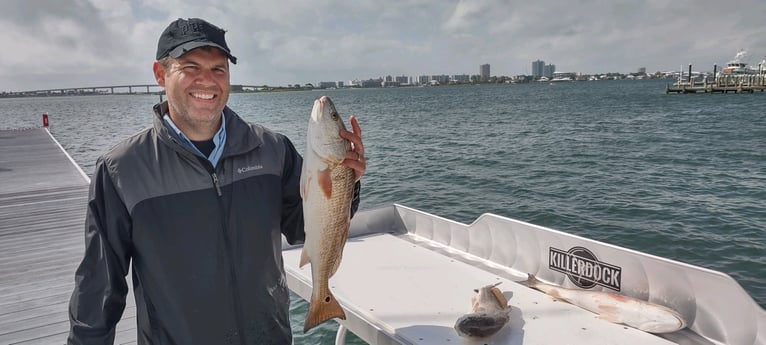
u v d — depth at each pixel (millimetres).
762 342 2842
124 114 61188
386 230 5512
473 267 4250
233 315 2211
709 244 8555
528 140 23062
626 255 3502
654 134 23938
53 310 4719
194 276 2121
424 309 3475
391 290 3795
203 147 2234
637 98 60312
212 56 2094
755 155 16969
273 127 34312
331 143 2268
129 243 2090
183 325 2125
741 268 7609
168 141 2078
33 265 5910
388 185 14453
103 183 2023
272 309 2340
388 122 35906
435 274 4105
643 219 10047
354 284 3918
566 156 18062
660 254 8344
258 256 2258
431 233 5172
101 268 2010
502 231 4453
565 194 12352
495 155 18891
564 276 3957
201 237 2123
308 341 5289
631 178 13883
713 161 16156
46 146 17594
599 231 9523
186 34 2041
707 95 61062
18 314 4637
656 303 3354
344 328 3889
